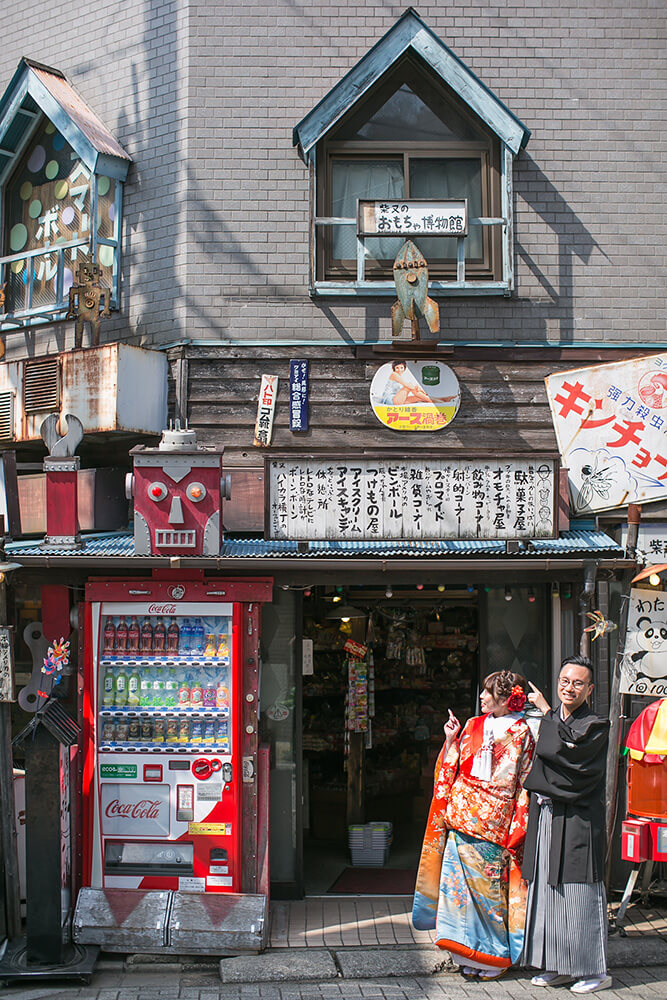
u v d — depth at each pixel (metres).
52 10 9.05
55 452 6.72
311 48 8.09
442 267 8.09
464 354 7.82
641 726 6.52
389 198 7.98
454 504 6.55
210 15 8.11
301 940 6.39
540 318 7.93
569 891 5.65
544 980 5.73
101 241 8.20
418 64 8.17
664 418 7.41
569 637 7.48
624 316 7.98
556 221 8.01
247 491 7.30
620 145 8.09
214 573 6.83
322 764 9.41
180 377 7.77
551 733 5.61
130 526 7.95
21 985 5.80
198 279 7.88
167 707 6.52
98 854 6.40
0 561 6.46
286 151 8.01
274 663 7.52
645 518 7.61
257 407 7.78
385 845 8.12
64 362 7.72
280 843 7.32
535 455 6.55
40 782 5.95
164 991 5.71
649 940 6.36
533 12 8.17
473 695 9.32
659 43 8.20
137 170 8.32
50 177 8.98
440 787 6.04
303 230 7.95
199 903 6.24
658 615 6.63
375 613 9.44
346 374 7.81
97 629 6.57
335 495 6.54
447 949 5.82
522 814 5.82
